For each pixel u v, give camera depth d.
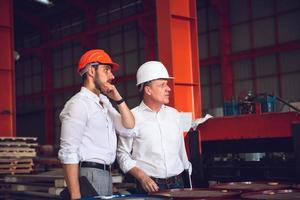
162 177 3.20
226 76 15.38
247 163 4.92
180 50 7.07
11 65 9.63
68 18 21.72
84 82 2.86
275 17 14.40
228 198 2.14
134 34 18.64
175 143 3.29
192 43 7.21
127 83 18.84
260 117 4.49
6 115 9.40
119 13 19.27
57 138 21.92
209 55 16.33
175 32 7.05
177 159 3.31
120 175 5.17
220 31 15.59
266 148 4.58
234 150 4.86
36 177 5.78
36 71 23.53
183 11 7.20
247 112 5.75
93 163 2.80
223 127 4.82
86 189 2.65
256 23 14.93
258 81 14.80
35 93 23.00
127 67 18.98
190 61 7.18
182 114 4.91
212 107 16.11
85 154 2.79
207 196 2.22
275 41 14.41
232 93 15.38
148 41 17.50
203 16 16.52
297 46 13.53
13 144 7.13
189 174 3.50
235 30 15.49
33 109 23.02
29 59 23.95
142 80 3.18
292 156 4.88
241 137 4.66
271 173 4.63
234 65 15.45
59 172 6.16
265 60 14.62
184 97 7.02
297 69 13.81
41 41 23.16
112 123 2.97
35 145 7.40
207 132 4.95
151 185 2.94
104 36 19.95
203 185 4.99
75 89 20.78
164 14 7.03
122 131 3.02
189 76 7.11
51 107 22.09
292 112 4.25
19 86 24.62
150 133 3.21
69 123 2.71
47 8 21.77
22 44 24.53
